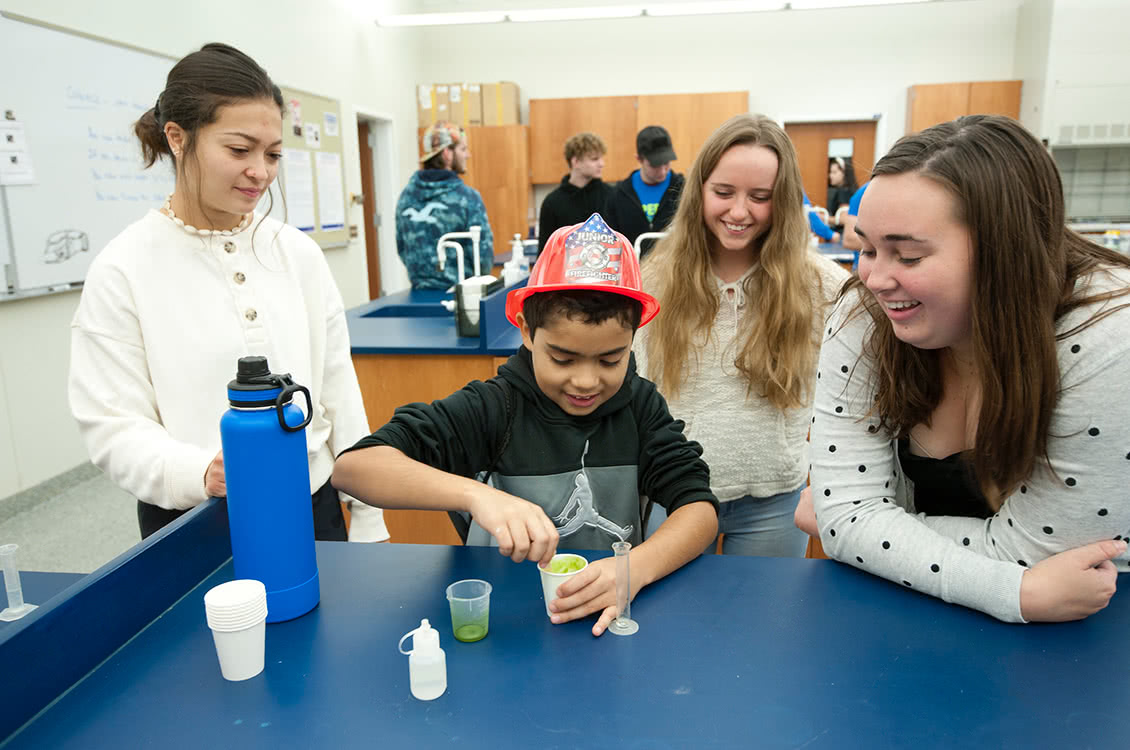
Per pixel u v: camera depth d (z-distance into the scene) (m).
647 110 7.30
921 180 0.70
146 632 0.77
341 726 0.62
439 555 0.94
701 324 1.48
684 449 1.06
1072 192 6.64
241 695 0.67
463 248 3.60
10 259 2.96
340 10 6.00
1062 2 6.30
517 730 0.62
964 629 0.76
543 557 0.79
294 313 1.28
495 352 2.32
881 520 0.86
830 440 0.92
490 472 1.06
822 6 6.13
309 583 0.80
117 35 3.53
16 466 3.07
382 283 7.32
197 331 1.17
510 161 7.44
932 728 0.61
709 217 1.43
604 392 0.97
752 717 0.63
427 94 7.48
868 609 0.80
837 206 7.39
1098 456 0.74
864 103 7.36
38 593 1.00
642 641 0.74
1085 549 0.76
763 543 1.58
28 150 3.02
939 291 0.73
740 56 7.43
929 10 7.12
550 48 7.68
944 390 0.90
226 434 0.75
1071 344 0.73
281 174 5.11
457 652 0.73
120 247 1.15
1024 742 0.60
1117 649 0.72
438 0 7.76
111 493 3.30
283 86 5.14
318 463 1.34
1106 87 6.34
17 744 0.61
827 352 0.94
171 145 1.13
